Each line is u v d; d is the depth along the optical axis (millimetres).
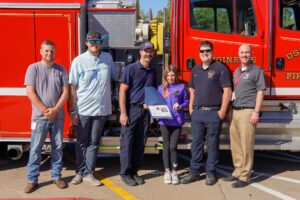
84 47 6027
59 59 5996
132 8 6238
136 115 5535
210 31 6090
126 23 6270
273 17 6051
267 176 6113
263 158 7309
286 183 5754
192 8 6070
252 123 5492
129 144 5574
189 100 5848
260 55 6082
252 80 5465
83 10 5973
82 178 5750
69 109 5738
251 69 5484
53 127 5449
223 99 5480
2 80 5938
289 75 6125
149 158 7168
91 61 5477
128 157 5586
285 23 6102
